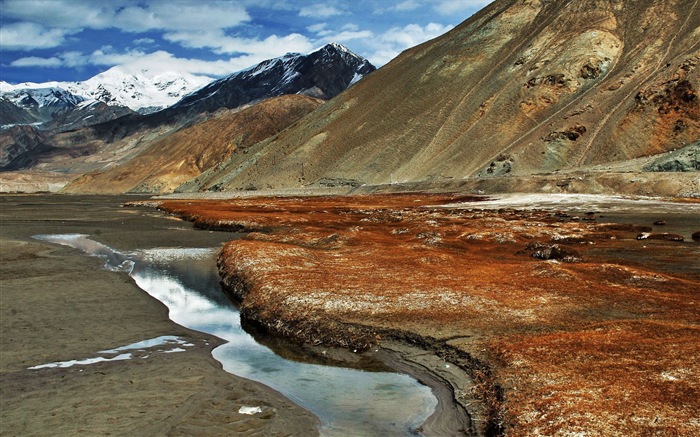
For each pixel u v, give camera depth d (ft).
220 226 261.24
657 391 51.34
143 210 436.76
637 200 333.42
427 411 59.00
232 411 57.62
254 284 113.19
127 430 52.47
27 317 96.32
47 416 55.62
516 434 48.11
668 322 77.66
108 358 75.36
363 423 56.24
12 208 478.59
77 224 293.64
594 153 503.20
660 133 485.97
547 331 77.00
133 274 143.54
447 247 164.86
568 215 276.62
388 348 78.02
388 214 303.07
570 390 53.78
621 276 113.60
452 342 75.41
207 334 89.10
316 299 95.66
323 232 202.80
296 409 58.80
